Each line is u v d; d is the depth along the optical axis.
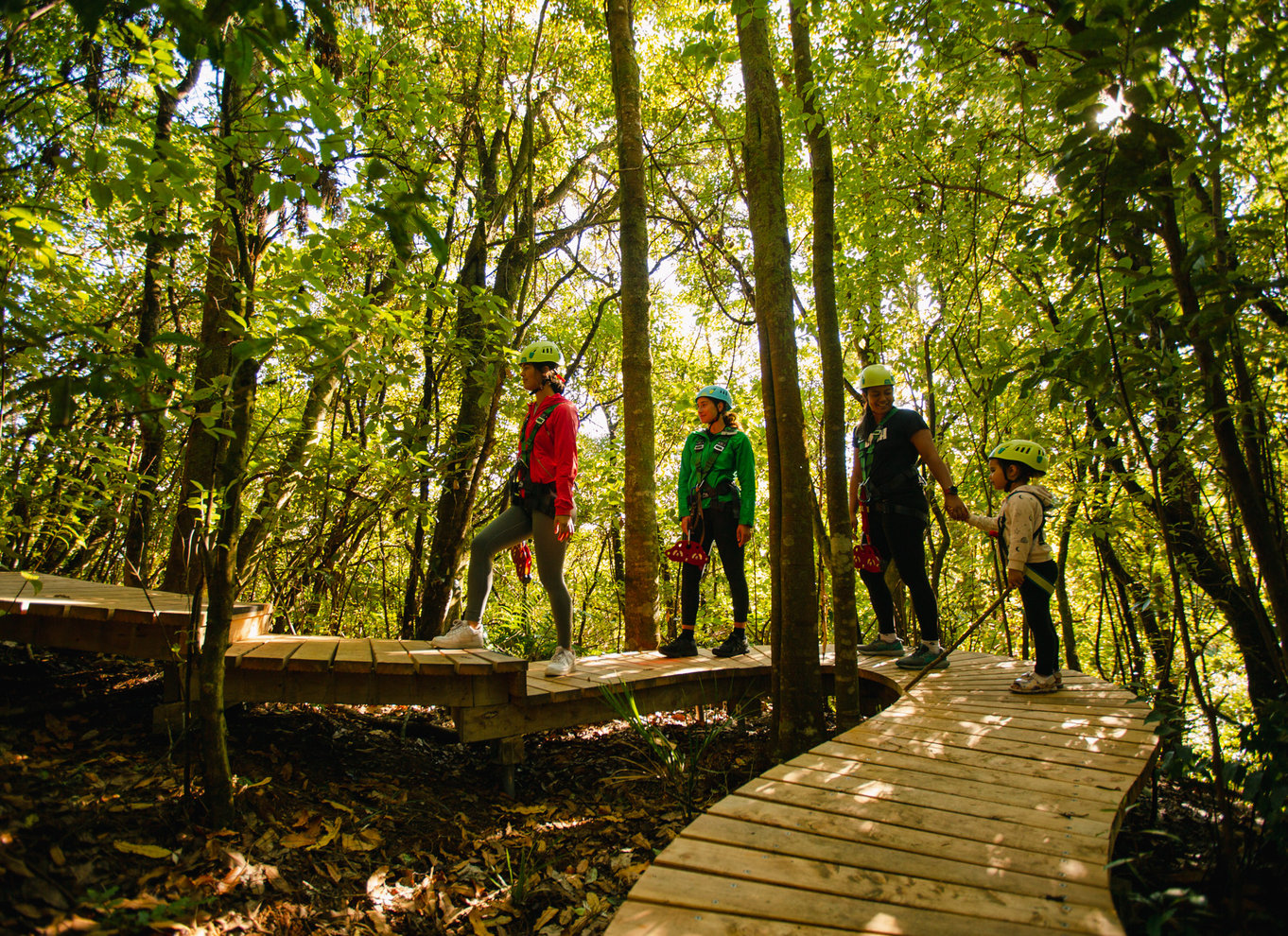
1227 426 2.11
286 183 2.31
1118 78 1.77
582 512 8.80
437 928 2.55
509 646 7.46
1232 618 4.77
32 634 3.40
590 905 2.71
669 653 4.82
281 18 1.56
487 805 3.55
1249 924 2.00
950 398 6.78
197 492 3.66
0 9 1.35
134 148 2.29
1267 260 2.58
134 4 1.54
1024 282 5.93
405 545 6.77
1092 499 5.38
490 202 7.05
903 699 3.65
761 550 9.94
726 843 1.88
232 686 3.40
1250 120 2.21
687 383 10.37
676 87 9.20
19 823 2.31
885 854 1.83
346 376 3.35
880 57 3.87
